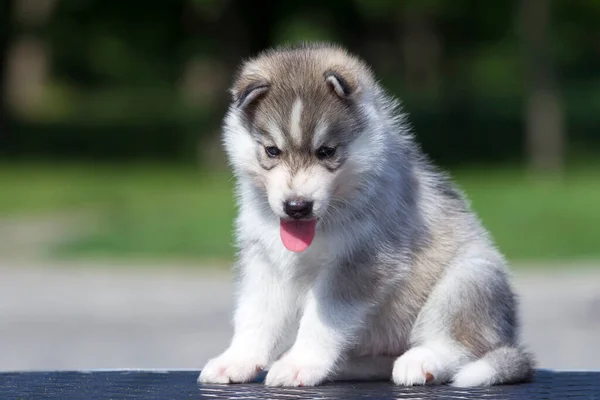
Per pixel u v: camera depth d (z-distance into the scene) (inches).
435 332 275.9
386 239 274.5
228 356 268.8
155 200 1125.7
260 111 278.1
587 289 689.0
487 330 274.1
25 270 788.0
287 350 280.7
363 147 274.5
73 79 2182.6
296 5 1430.9
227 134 289.4
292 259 272.8
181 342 569.6
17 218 1031.0
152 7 1523.1
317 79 279.6
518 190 1163.9
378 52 2053.4
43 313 642.2
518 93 1998.0
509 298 282.7
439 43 1977.1
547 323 617.9
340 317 268.4
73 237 920.9
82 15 1567.4
